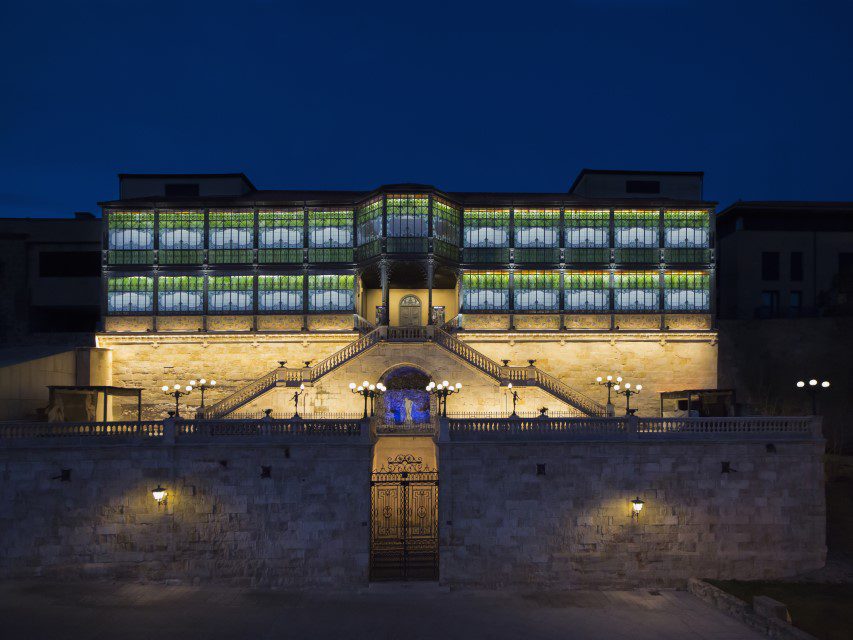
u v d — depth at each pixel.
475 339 43.59
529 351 43.75
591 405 36.84
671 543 27.05
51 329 52.59
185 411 42.91
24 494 26.69
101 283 44.28
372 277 45.59
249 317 43.66
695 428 27.73
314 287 43.97
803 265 52.78
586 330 43.59
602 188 51.28
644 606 25.08
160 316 43.53
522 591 26.59
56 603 24.47
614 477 27.16
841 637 22.00
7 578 26.53
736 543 27.08
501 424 27.42
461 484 27.02
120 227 43.88
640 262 44.28
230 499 26.75
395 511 31.69
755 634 22.50
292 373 38.47
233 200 44.62
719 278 56.09
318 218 44.41
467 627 23.05
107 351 42.91
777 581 26.77
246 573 26.62
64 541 26.62
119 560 26.62
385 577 27.38
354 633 22.41
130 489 26.77
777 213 53.28
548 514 26.98
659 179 51.75
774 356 48.34
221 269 43.78
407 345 38.84
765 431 27.59
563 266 44.16
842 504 33.38
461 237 44.31
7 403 34.66
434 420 34.25
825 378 47.62
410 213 42.44
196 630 22.38
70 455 26.84
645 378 43.69
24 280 49.78
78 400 35.59
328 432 27.12
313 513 26.77
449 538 26.86
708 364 43.91
